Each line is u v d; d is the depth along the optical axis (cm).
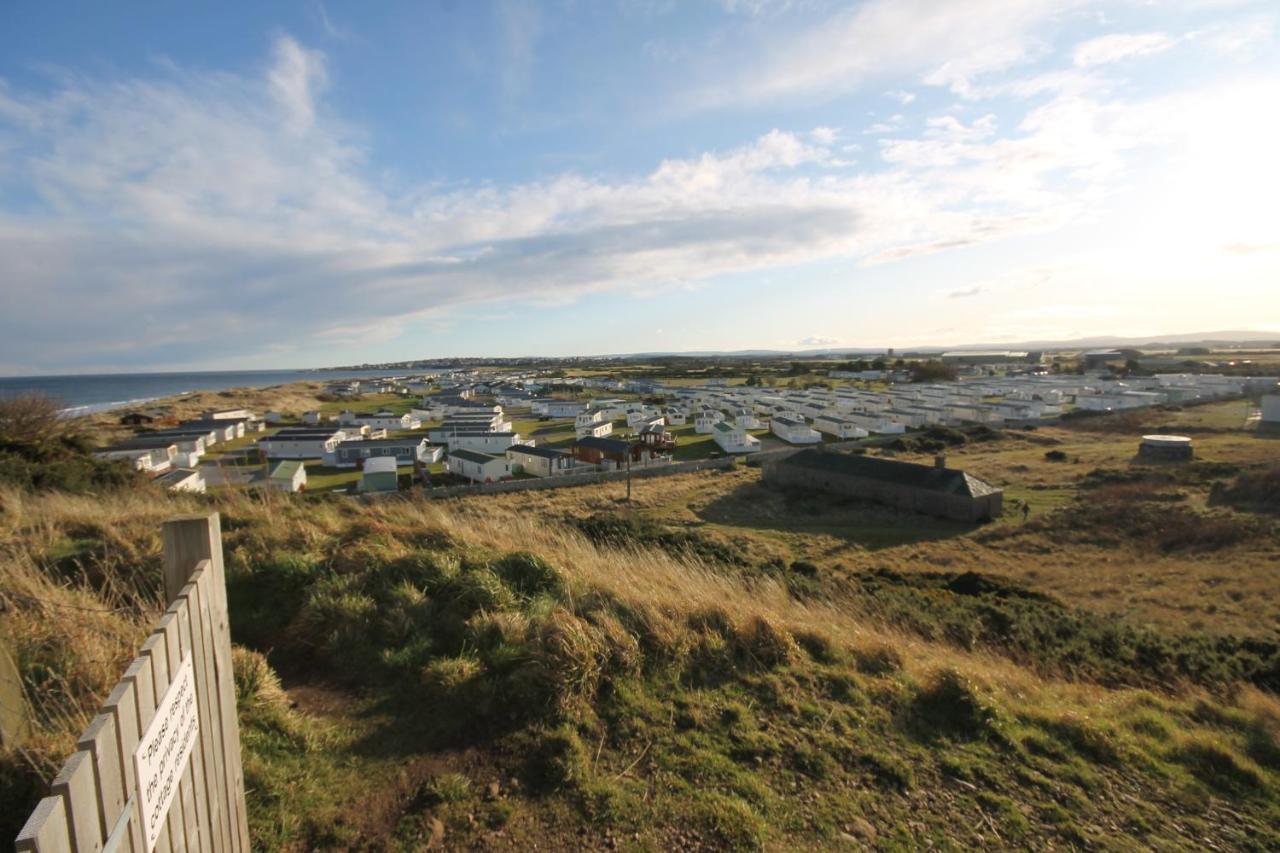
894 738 495
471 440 6303
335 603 618
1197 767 497
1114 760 495
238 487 1112
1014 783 453
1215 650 959
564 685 492
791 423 6900
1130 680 821
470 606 640
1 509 876
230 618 619
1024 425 6938
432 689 507
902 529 3459
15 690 316
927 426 7281
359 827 360
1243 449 4622
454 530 896
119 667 429
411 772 412
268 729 434
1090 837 401
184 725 234
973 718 524
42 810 124
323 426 7900
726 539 3033
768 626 623
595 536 1922
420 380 18200
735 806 391
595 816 379
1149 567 2380
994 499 3638
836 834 382
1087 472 4303
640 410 8988
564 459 5544
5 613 461
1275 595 1869
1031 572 2456
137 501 1128
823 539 3128
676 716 493
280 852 336
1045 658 873
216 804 274
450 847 350
